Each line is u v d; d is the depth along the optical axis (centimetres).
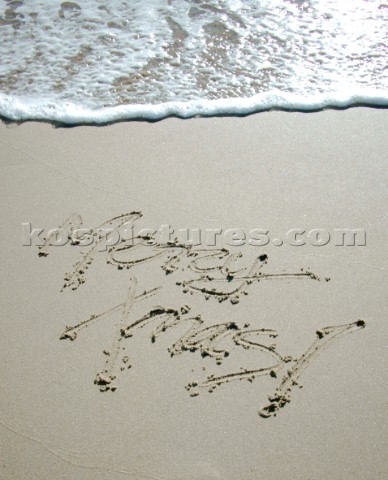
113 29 429
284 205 330
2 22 437
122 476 253
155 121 375
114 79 400
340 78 390
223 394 270
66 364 279
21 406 269
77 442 260
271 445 257
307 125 368
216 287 301
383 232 319
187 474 252
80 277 307
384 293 297
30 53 418
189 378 274
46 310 296
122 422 264
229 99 383
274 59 404
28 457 258
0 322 293
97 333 288
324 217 325
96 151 360
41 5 448
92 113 380
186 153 356
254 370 275
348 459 254
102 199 337
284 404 266
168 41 419
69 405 269
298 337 284
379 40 410
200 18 431
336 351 280
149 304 296
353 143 357
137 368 277
